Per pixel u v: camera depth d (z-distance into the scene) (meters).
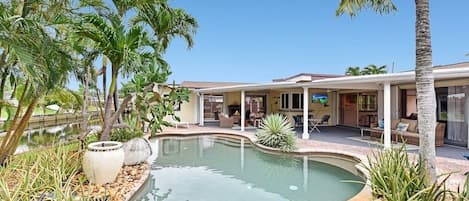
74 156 7.18
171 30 13.31
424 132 4.98
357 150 10.69
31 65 5.18
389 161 5.51
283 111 21.22
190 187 7.42
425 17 5.02
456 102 11.81
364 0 7.41
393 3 7.41
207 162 10.45
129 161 8.54
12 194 4.52
